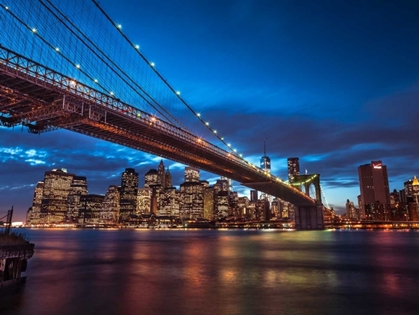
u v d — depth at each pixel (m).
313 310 15.45
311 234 129.88
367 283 21.69
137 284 21.30
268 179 116.31
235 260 35.03
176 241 81.88
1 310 15.31
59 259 36.94
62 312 15.05
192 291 19.22
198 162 85.19
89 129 53.69
